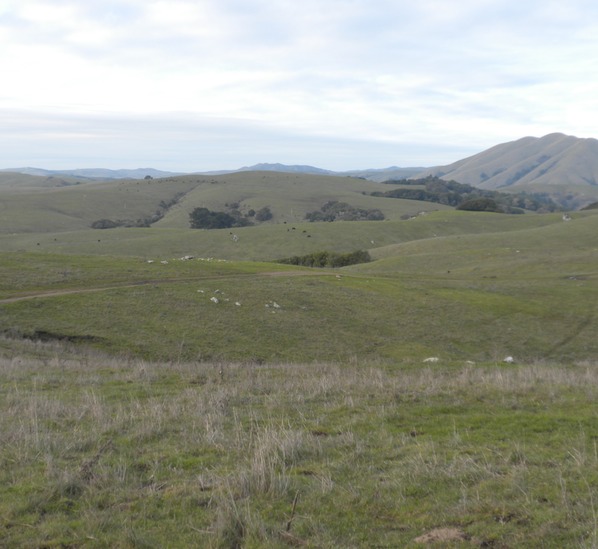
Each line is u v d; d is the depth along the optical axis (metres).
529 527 6.05
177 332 34.03
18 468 7.89
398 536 5.98
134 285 43.03
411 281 57.34
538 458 8.14
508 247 92.69
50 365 19.47
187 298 40.72
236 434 9.44
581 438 9.05
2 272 43.53
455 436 9.18
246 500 6.74
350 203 177.50
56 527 6.20
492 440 9.20
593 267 72.56
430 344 37.50
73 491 7.19
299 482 7.32
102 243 107.81
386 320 41.53
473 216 139.88
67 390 14.14
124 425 10.24
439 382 14.46
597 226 105.25
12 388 14.04
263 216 159.12
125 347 30.53
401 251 97.38
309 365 22.14
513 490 6.92
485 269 75.50
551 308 48.50
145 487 7.34
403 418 10.74
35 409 10.92
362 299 46.19
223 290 44.00
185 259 59.97
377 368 20.12
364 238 115.25
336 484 7.32
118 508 6.69
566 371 18.31
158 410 11.12
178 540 5.93
